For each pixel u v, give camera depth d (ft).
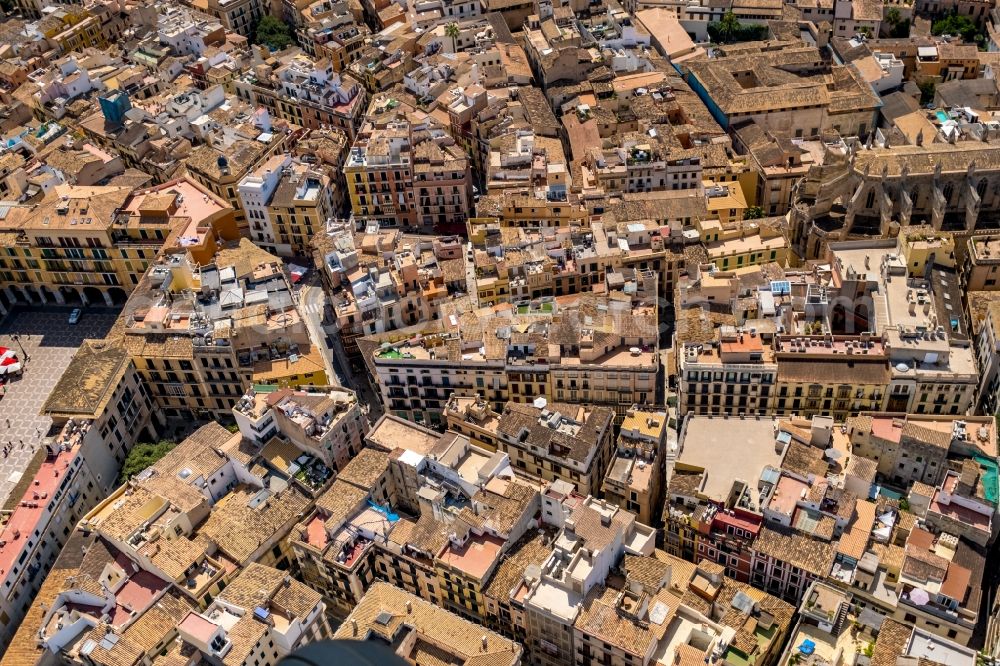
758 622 634.43
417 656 620.49
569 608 626.23
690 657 595.06
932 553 642.63
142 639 652.07
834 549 649.61
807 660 601.21
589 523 650.84
